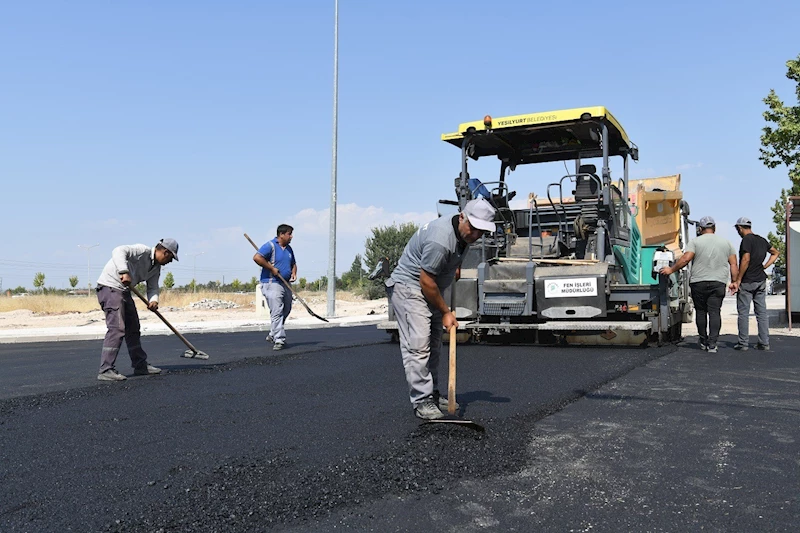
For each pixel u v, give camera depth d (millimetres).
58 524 3049
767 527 2963
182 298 30875
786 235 14680
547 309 9523
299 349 10109
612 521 3031
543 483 3516
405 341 4898
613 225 9922
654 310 9289
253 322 17469
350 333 13617
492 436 4359
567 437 4398
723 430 4598
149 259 7480
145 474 3729
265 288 10344
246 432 4613
